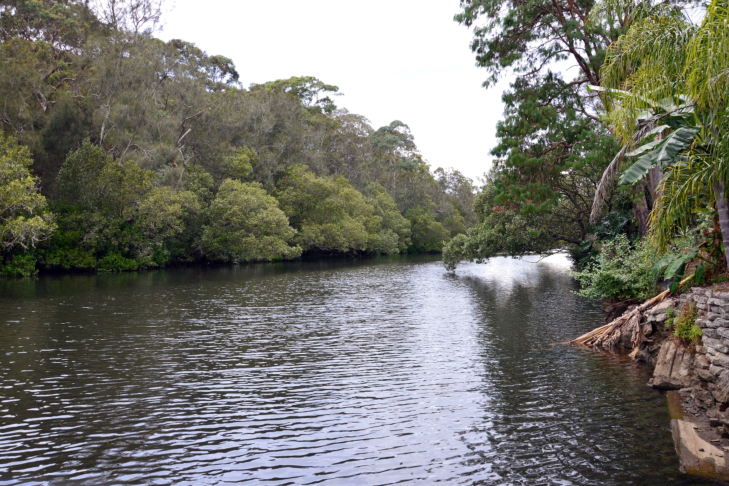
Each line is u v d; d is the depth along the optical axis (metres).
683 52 9.20
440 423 9.16
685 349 10.99
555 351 14.77
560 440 8.29
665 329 12.80
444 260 44.97
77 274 36.81
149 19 46.31
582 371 12.55
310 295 28.05
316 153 70.81
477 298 27.17
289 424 9.12
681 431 8.52
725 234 9.30
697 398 9.87
